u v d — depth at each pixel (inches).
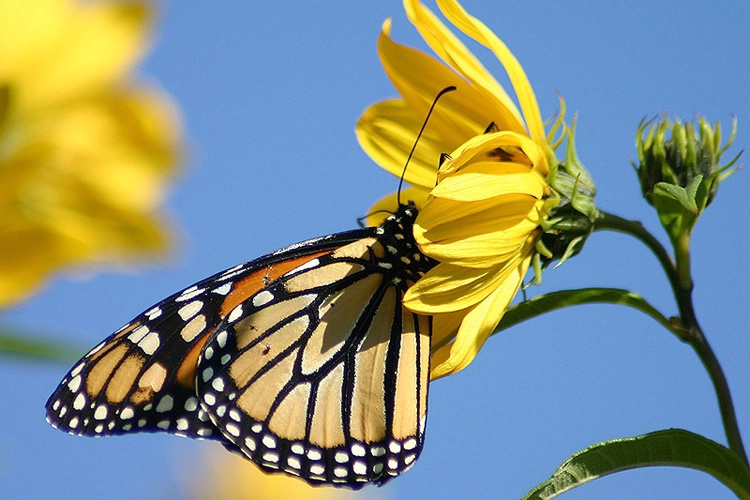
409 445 29.1
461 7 28.7
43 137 26.4
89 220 26.2
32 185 25.9
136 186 27.0
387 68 29.1
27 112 26.5
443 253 28.5
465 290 28.6
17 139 26.0
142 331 29.0
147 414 29.1
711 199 28.7
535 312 28.8
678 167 28.7
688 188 28.5
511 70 28.7
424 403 29.0
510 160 28.9
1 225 25.5
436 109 29.1
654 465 28.1
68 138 26.8
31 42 27.0
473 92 29.1
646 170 28.8
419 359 29.1
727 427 28.5
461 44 28.9
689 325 28.6
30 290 25.9
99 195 26.5
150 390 29.1
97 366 28.9
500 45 28.7
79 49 27.0
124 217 26.4
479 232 28.6
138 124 27.1
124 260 26.4
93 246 26.1
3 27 27.0
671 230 28.7
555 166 28.8
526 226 28.7
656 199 28.6
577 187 28.8
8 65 26.9
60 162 26.4
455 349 28.5
